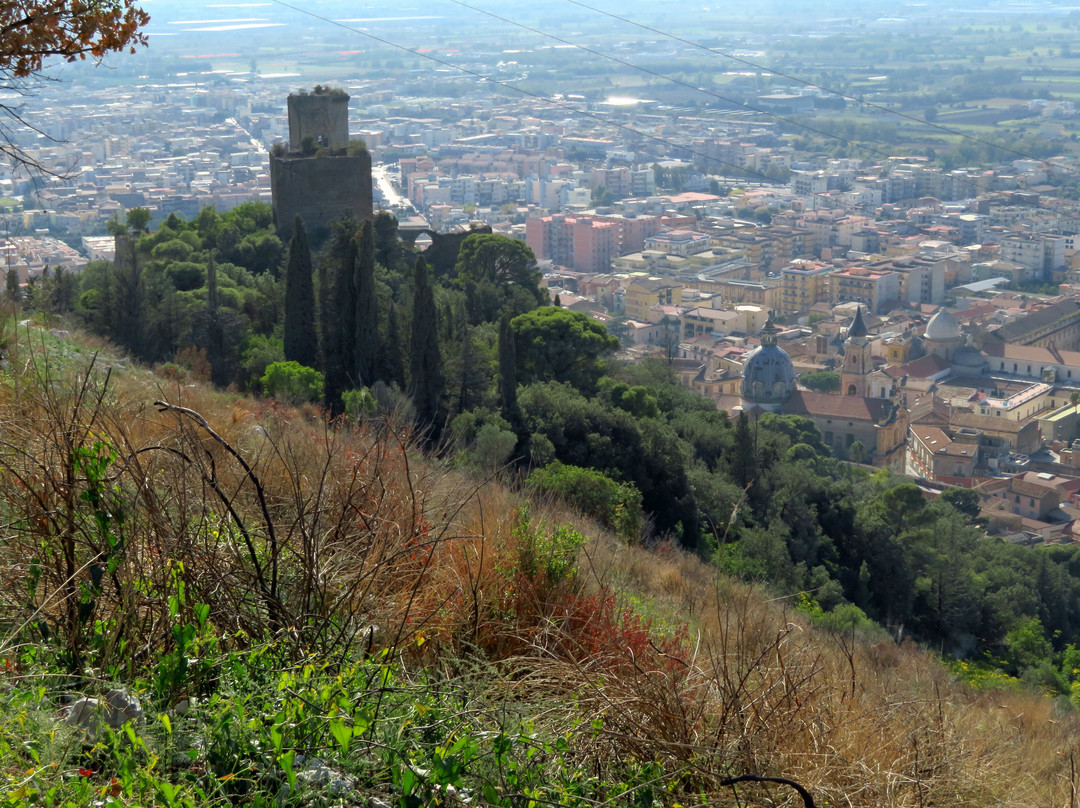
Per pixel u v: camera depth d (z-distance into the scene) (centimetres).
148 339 4184
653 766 545
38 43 1036
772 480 4750
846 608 2570
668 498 3681
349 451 877
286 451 830
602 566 1180
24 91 1081
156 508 636
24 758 441
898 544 4609
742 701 613
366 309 4178
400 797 455
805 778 548
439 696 566
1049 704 1772
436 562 748
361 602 638
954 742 662
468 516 907
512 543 812
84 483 622
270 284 5556
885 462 11344
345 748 475
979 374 14800
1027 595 5184
